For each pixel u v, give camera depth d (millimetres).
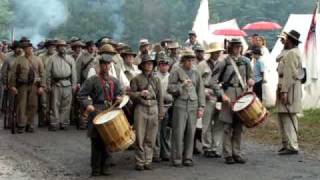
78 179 10680
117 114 10266
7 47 23531
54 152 13109
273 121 17266
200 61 12906
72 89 16500
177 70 11633
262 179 10625
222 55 14188
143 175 10938
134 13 52188
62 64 16328
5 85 17328
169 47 13953
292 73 12758
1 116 19531
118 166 11742
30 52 15922
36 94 16031
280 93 12906
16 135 15461
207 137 12711
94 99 10883
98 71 11367
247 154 13016
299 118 17656
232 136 12000
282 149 13086
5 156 12656
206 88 12672
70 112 17266
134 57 13820
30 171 11297
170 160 12047
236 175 10930
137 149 11328
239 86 11820
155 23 52969
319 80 19578
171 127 11891
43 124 17156
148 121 11297
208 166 11711
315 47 19703
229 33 24031
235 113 11766
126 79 12766
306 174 11031
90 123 10781
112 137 10203
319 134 15289
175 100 11555
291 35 12891
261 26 25453
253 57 17016
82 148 13562
